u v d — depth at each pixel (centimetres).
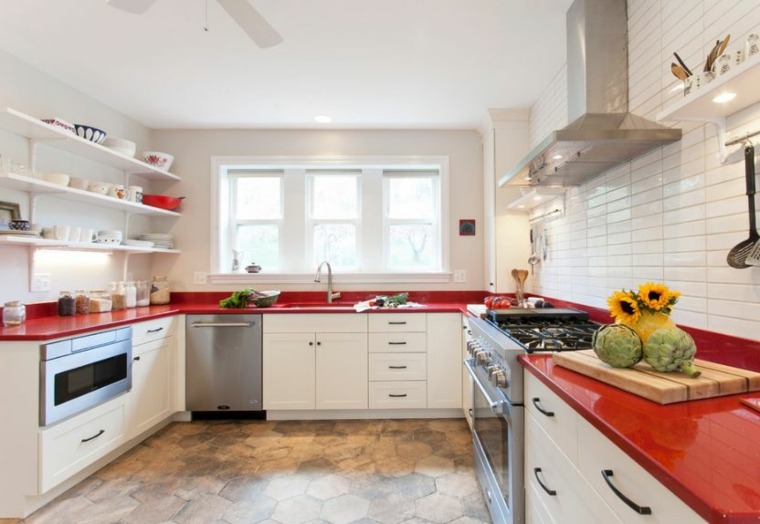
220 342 263
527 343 141
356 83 240
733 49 102
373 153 318
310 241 332
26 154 210
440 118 295
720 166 114
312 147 319
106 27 183
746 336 106
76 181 223
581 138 134
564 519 98
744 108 105
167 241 303
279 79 235
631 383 91
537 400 116
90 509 167
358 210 333
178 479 190
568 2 167
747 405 82
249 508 167
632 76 156
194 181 318
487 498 162
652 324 100
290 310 262
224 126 311
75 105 246
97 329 193
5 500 162
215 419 269
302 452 217
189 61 215
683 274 130
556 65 220
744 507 47
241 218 333
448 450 219
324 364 263
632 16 156
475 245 318
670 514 58
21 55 207
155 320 241
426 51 205
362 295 319
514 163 283
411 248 332
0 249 199
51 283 228
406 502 171
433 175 331
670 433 69
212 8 170
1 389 165
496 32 189
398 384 263
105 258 270
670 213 136
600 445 80
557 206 231
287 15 174
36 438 164
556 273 237
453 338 264
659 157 142
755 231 100
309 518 160
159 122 303
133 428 220
